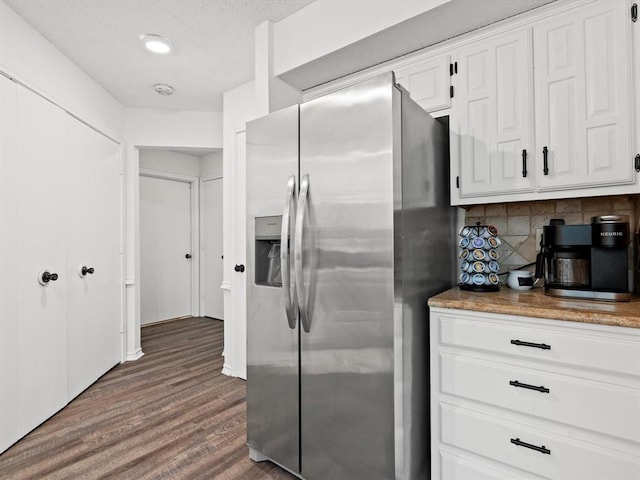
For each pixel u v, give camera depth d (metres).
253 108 2.83
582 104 1.38
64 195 2.36
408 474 1.37
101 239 2.87
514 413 1.24
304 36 1.98
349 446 1.38
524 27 1.52
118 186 3.18
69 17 1.99
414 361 1.43
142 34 2.18
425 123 1.57
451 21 1.59
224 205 3.09
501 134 1.58
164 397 2.50
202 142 3.50
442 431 1.40
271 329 1.65
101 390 2.61
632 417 1.04
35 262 2.06
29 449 1.84
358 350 1.34
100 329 2.85
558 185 1.44
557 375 1.16
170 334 4.16
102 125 2.92
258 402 1.72
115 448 1.85
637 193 1.29
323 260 1.44
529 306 1.22
